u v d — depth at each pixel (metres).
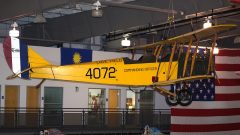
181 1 18.38
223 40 26.33
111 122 22.25
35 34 23.88
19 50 13.48
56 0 16.69
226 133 17.33
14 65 13.40
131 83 13.81
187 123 17.14
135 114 22.44
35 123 20.19
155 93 25.34
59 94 22.47
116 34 21.33
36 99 21.81
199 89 17.11
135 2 20.30
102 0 17.67
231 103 17.34
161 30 19.48
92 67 14.06
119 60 14.09
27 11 17.19
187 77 12.94
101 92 23.84
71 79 13.93
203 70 13.43
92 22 22.45
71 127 20.89
